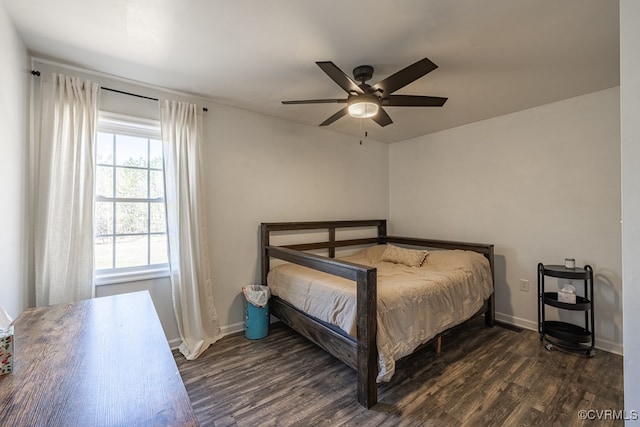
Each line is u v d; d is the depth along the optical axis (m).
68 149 2.12
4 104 1.58
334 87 2.57
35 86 2.07
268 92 2.68
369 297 1.88
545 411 1.83
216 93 2.70
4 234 1.60
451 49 1.96
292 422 1.75
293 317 2.69
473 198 3.59
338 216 3.98
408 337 2.12
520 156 3.17
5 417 0.75
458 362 2.44
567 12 1.58
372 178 4.41
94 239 2.22
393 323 2.05
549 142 2.95
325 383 2.15
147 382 0.93
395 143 4.56
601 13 1.59
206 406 1.89
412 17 1.64
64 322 1.42
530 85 2.52
